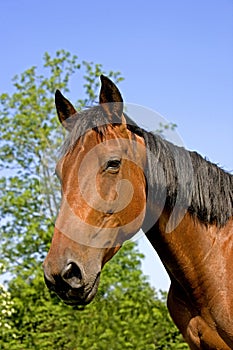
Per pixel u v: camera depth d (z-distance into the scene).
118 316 11.21
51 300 11.89
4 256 14.62
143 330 10.88
